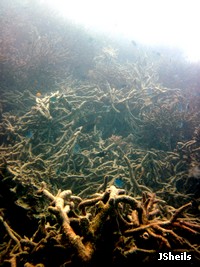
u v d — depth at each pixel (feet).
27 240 8.07
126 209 9.09
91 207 9.79
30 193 12.29
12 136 18.15
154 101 26.71
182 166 18.63
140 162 17.94
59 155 15.72
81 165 16.14
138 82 28.07
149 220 8.16
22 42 33.96
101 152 17.70
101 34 42.83
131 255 7.08
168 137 22.02
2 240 11.14
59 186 14.19
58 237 7.73
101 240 6.95
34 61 26.96
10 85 25.41
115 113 22.61
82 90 25.58
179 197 15.53
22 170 13.33
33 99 23.71
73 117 20.07
